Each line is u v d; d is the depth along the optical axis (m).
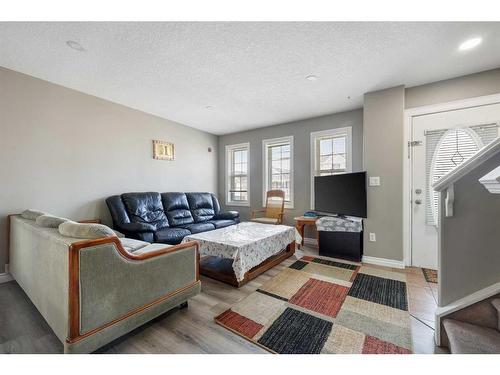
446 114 2.68
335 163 4.07
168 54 2.19
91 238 1.32
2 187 2.46
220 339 1.50
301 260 3.14
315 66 2.41
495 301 1.28
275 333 1.56
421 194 2.82
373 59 2.27
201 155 5.16
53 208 2.85
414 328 1.61
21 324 1.66
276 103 3.51
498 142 1.10
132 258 1.47
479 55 2.20
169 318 1.75
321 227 3.36
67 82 2.81
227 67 2.43
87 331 1.25
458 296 1.43
